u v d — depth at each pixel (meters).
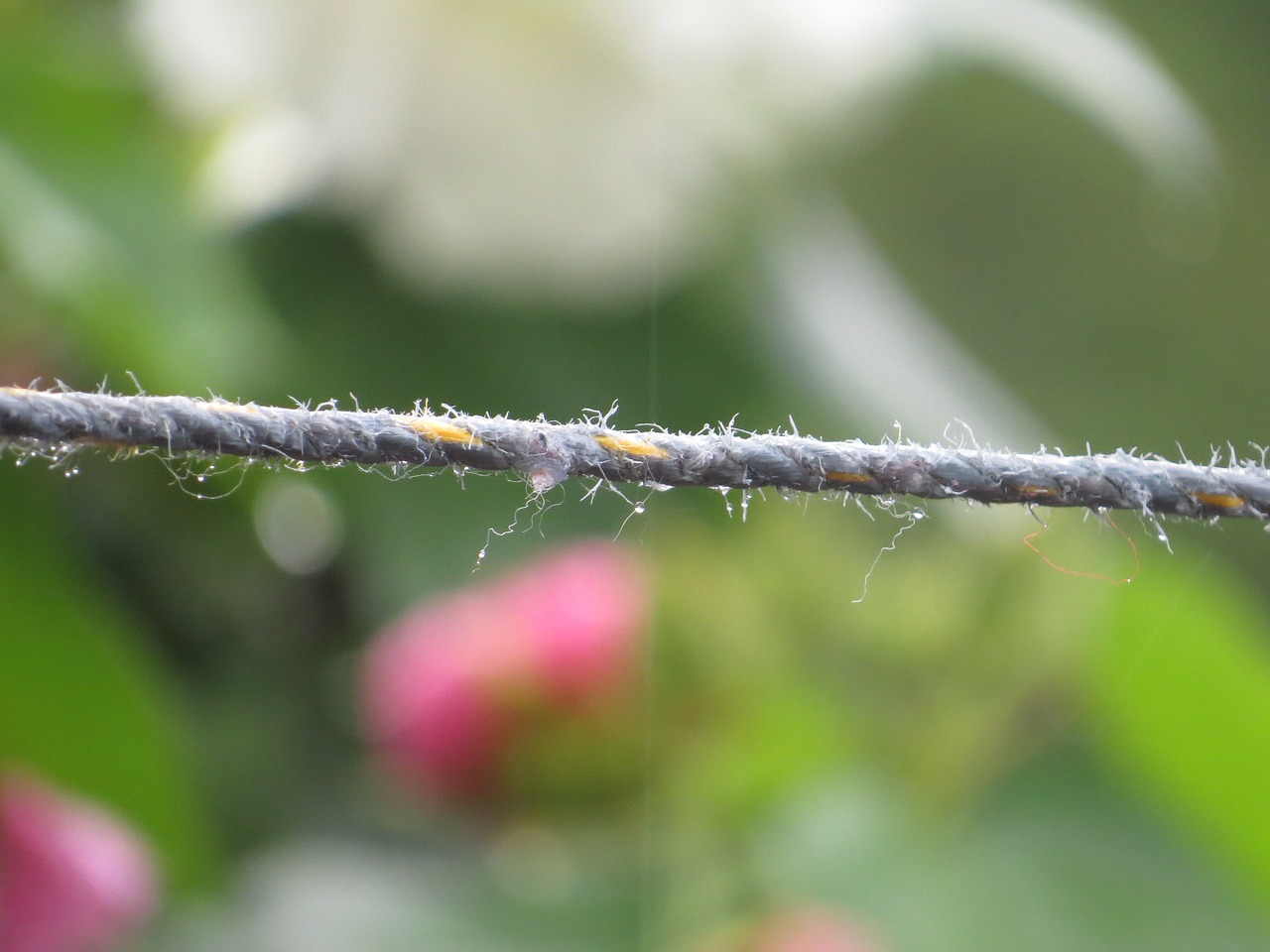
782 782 0.49
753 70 0.52
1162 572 0.45
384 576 0.53
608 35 0.51
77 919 0.47
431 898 0.51
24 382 0.49
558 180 0.53
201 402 0.31
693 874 0.48
